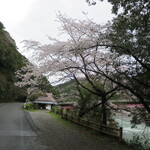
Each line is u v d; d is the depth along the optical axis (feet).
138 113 34.63
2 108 88.07
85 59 37.73
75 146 28.09
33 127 41.65
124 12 24.27
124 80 31.78
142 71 29.48
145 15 23.26
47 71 38.14
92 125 43.50
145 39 26.27
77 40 34.73
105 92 41.60
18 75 51.03
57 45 34.35
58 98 59.11
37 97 123.85
